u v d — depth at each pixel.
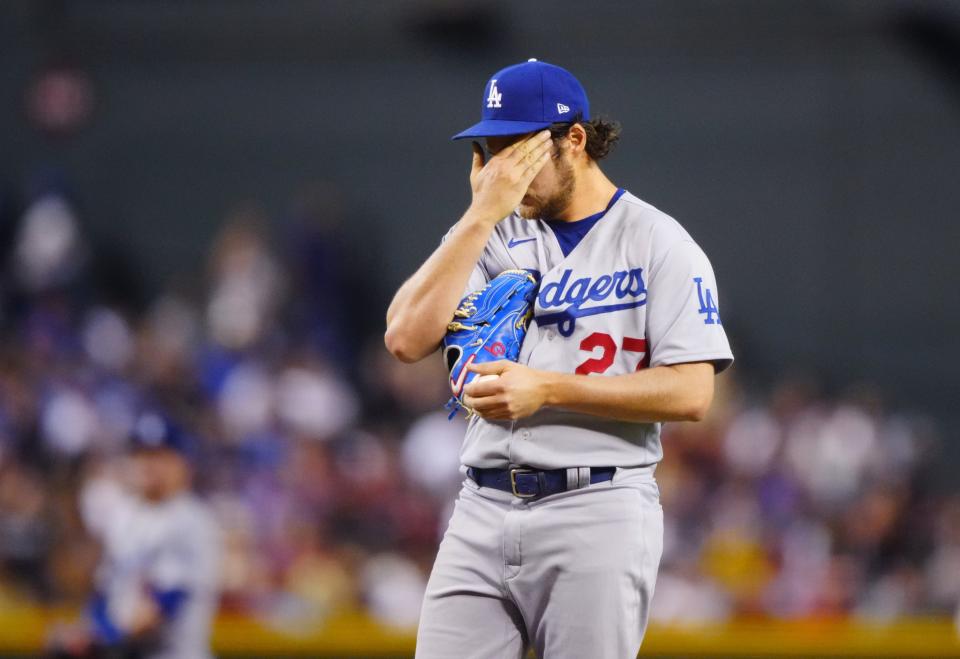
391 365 41.25
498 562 11.83
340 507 34.12
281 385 38.50
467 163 49.47
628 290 11.74
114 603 18.41
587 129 12.00
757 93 48.25
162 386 37.78
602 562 11.52
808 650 22.42
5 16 50.62
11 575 30.25
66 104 50.28
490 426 11.96
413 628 22.95
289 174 50.03
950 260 47.16
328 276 46.38
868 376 47.31
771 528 34.88
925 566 33.97
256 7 50.38
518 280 11.99
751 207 48.12
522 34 49.34
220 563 29.69
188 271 49.78
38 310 42.66
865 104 47.78
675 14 48.62
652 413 11.30
